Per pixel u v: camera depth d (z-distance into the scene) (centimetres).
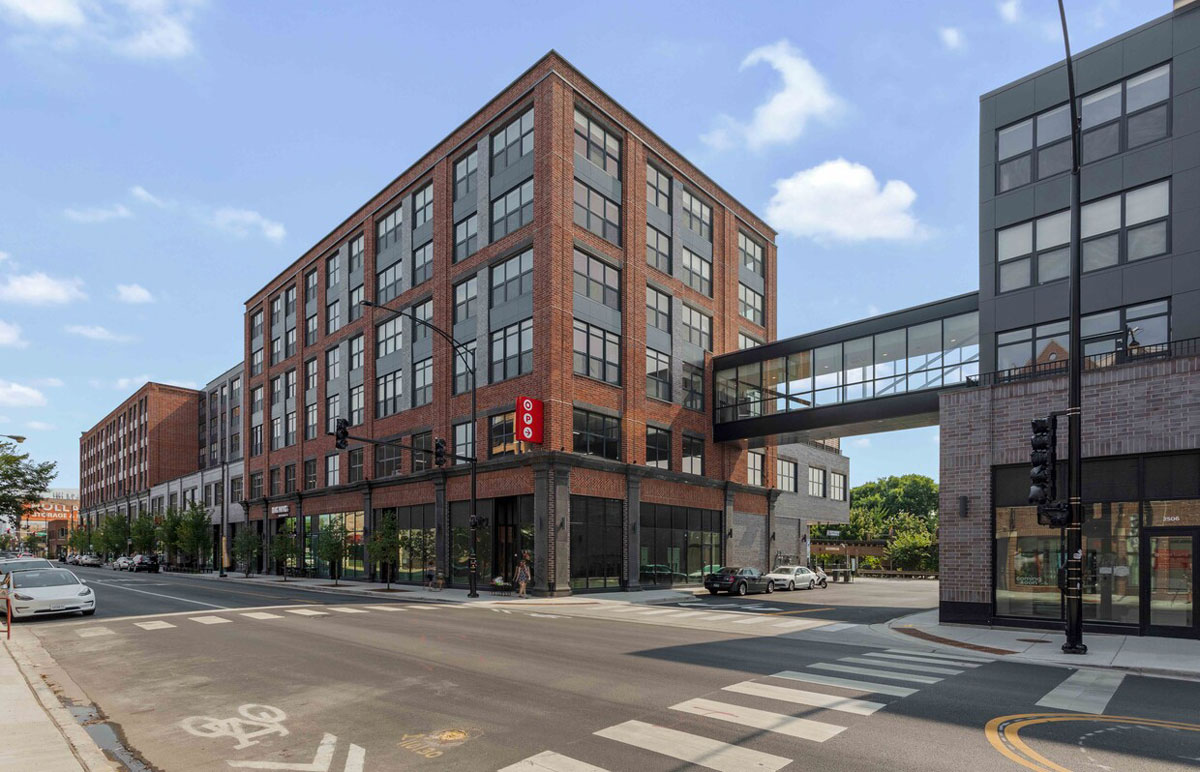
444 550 3709
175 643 1540
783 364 3781
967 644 1577
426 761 720
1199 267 1795
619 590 3412
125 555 8312
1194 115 1838
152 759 752
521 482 3259
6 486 5069
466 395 3678
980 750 751
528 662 1269
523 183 3450
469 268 3731
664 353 3878
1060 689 1079
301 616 2100
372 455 4434
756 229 4841
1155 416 1745
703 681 1098
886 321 3288
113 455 10412
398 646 1466
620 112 3719
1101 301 1948
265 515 5788
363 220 4734
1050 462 1545
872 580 6069
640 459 3616
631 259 3681
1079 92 2044
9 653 1411
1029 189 2123
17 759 719
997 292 2162
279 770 709
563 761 714
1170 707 962
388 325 4441
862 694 1011
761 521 4556
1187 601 1678
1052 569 1881
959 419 2088
